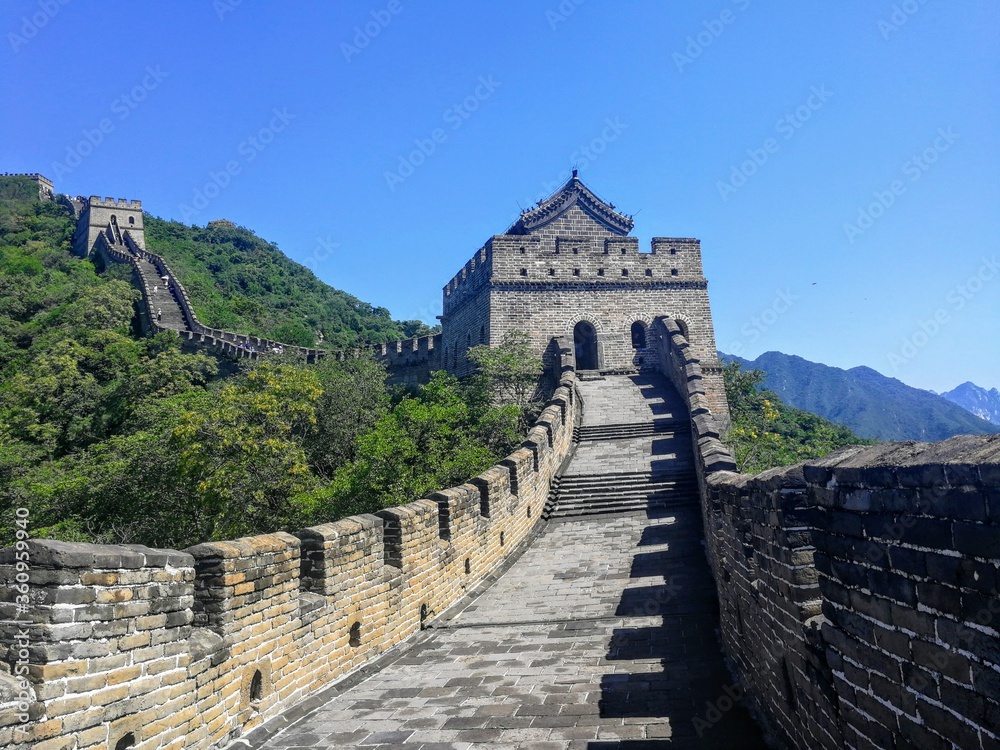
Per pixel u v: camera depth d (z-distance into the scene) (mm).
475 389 33250
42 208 105250
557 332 39406
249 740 7090
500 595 13875
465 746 6973
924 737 3732
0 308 63875
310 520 21000
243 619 7297
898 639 3965
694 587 12898
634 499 20344
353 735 7379
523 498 18469
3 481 29000
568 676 8969
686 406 27875
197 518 23375
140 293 67562
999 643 3121
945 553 3510
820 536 4965
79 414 41875
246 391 26922
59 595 4969
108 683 5340
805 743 5590
